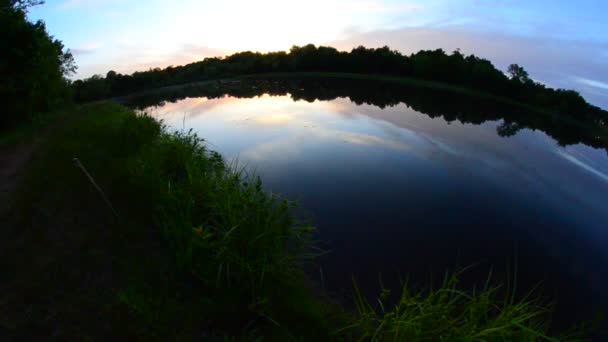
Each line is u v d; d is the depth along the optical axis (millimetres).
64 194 4812
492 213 7898
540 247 6652
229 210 4270
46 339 2611
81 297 3076
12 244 3635
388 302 4727
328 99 28125
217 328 3107
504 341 2658
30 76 10930
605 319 4930
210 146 13281
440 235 6828
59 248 3672
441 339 2707
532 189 9461
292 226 5316
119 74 52719
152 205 4918
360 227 6945
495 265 6008
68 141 7402
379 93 31812
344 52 52844
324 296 4527
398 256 6000
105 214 4508
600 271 6027
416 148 12734
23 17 10609
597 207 8586
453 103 26281
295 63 56438
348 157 11445
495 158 12094
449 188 9180
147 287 3373
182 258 3844
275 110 22516
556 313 5027
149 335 2797
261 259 3799
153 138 8656
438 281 5391
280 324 3283
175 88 51719
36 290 3055
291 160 11133
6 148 7449
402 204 8141
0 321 2684
